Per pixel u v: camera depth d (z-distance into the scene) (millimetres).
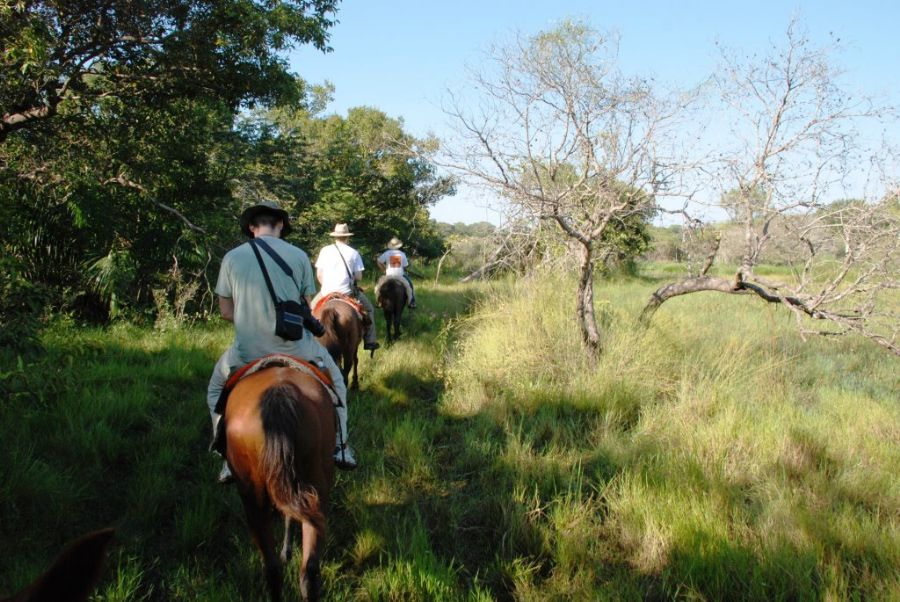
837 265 8516
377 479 5406
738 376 8102
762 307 14281
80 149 11648
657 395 7785
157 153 12891
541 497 5285
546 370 8328
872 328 10312
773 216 7871
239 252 4297
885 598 3770
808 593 3857
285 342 4266
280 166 21859
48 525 4496
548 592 4070
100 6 10586
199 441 6191
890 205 7223
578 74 7656
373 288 18375
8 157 11406
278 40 11602
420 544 4375
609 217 8094
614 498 5109
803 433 6262
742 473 5492
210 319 11109
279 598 3572
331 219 23484
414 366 9180
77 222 10539
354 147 27031
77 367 7020
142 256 11789
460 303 14711
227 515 4898
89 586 1244
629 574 4238
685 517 4625
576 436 6629
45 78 10062
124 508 4910
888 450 5992
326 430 3672
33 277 10273
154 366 7949
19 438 5395
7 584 3795
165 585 4078
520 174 7992
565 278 9898
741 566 4062
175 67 11742
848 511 4797
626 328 9133
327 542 4586
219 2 11359
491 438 6562
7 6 8703
